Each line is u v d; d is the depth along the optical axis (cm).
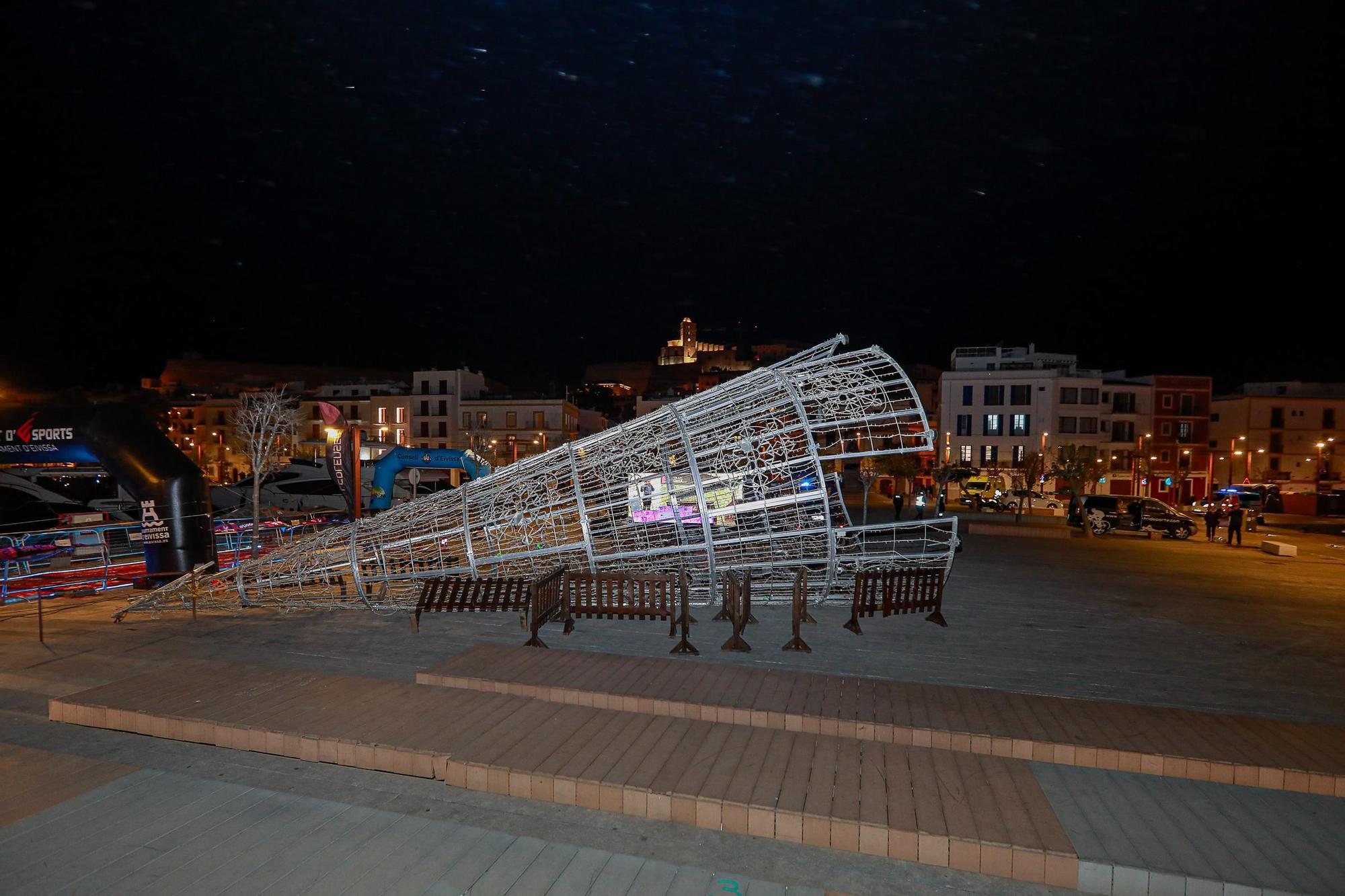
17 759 504
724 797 422
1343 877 369
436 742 496
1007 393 5022
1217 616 1066
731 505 860
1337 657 831
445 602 892
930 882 376
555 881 367
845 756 481
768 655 800
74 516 2019
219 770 496
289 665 749
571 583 891
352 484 1625
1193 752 496
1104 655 822
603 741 501
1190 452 5125
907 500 4700
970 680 721
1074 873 372
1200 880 363
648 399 8019
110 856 387
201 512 1191
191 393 7306
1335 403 5162
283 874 371
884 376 889
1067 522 2966
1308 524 3559
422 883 364
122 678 700
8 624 922
